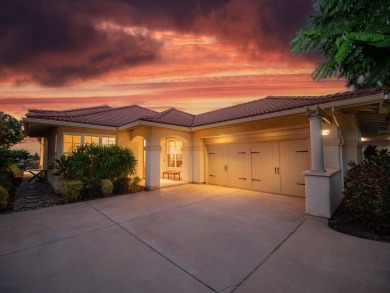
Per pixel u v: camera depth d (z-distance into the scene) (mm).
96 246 3732
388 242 3705
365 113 6699
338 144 6414
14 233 4367
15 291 2508
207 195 8164
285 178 7996
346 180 5082
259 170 8820
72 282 2680
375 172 4246
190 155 11477
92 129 9953
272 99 10977
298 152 7652
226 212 5840
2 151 11711
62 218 5387
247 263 3115
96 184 8156
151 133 9609
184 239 4020
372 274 2754
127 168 9102
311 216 5254
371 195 4168
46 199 7625
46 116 8086
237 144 9688
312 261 3125
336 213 5422
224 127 9867
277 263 3098
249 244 3773
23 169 18156
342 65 1621
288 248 3582
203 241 3922
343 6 1459
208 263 3125
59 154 8852
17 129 13758
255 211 5914
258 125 8570
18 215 5676
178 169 13469
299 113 6516
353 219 4730
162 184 10766
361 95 4957
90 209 6262
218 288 2529
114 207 6473
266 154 8586
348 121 6859
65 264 3123
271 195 8023
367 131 11055
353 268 2904
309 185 5332
